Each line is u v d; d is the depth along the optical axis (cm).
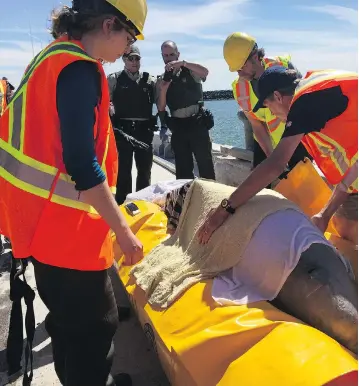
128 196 398
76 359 196
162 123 600
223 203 233
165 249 273
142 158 558
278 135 400
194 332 196
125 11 170
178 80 517
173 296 220
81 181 164
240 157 615
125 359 289
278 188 305
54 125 169
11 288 208
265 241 213
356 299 197
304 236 208
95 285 187
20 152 174
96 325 191
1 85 490
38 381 275
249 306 197
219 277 221
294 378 155
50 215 175
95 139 177
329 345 166
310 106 216
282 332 173
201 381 179
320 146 240
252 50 376
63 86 162
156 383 267
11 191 177
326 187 293
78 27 174
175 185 402
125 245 175
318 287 195
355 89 220
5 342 316
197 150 537
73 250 178
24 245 179
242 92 408
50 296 185
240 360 172
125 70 534
